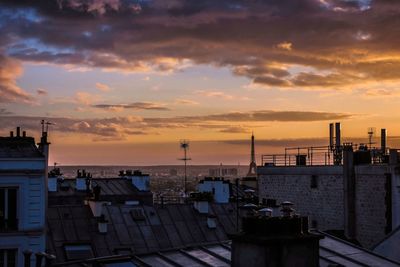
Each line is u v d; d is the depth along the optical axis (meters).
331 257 27.83
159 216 52.94
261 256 19.89
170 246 49.56
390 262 27.97
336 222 50.34
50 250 45.44
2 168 39.56
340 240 30.47
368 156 49.81
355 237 48.50
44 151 42.66
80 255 45.72
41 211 40.38
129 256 26.06
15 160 39.88
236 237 20.64
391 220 45.44
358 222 48.47
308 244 20.52
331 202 51.00
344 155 49.69
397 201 45.09
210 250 27.80
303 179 54.50
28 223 39.94
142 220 51.78
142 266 25.30
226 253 27.42
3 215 39.66
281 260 19.92
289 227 20.58
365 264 27.17
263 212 21.45
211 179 69.81
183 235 51.31
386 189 45.94
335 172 50.78
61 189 77.38
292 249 20.14
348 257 27.94
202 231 52.44
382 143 55.66
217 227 53.44
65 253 45.75
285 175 56.91
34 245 39.94
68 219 49.72
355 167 49.03
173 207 54.81
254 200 60.84
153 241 49.62
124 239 48.97
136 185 81.75
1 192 39.81
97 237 48.31
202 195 55.47
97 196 51.50
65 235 47.66
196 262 26.16
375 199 47.00
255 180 89.62
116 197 77.31
